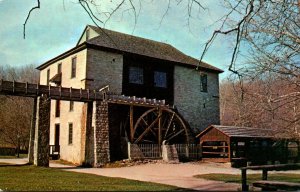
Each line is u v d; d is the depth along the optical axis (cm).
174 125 2738
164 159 2408
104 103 2291
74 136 2488
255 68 560
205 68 3158
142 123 2541
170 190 1016
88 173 1655
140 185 1159
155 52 2894
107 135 2252
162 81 2858
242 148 2522
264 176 1103
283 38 547
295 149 2716
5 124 4334
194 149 2591
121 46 2627
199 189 1102
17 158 2909
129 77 2641
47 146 2012
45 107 2048
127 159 2262
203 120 3086
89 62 2422
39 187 1007
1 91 1941
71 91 2181
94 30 2736
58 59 2817
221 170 1981
